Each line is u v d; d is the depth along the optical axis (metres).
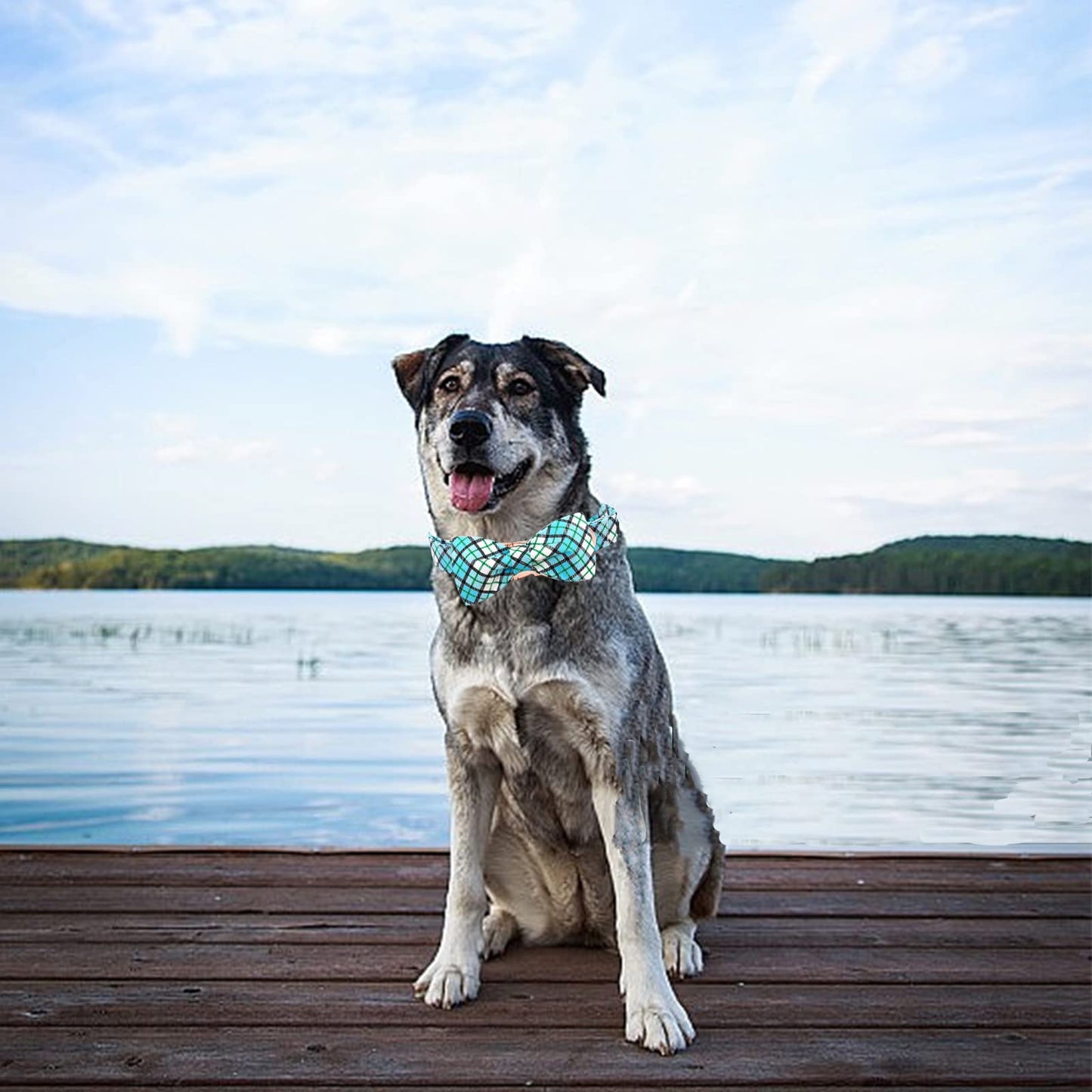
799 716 4.68
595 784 1.22
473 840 1.26
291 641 9.02
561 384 1.36
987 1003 1.21
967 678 6.30
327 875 1.65
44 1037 1.11
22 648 8.10
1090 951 1.38
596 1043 1.11
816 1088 1.03
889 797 3.08
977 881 1.67
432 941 1.39
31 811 2.80
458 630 1.24
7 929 1.42
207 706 4.81
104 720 4.36
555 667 1.20
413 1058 1.07
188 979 1.26
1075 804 3.00
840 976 1.29
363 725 4.26
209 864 1.71
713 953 1.36
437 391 1.34
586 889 1.34
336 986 1.25
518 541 1.31
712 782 3.27
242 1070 1.05
